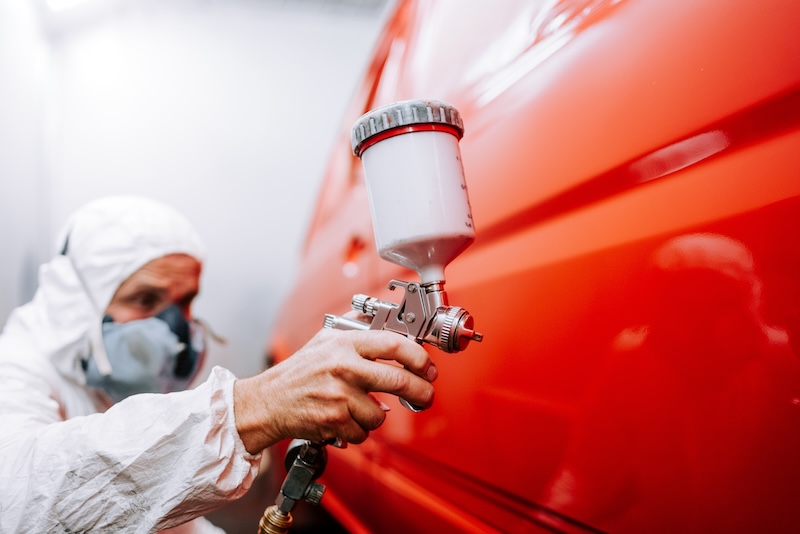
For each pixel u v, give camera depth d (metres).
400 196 0.50
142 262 0.99
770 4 0.40
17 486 0.61
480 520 0.73
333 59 5.24
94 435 0.61
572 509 0.54
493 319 0.68
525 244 0.63
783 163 0.37
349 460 1.30
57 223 4.54
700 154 0.43
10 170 3.46
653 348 0.45
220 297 4.85
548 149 0.61
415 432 0.90
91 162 4.70
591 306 0.52
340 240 1.48
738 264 0.39
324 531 1.70
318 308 1.64
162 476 0.59
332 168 2.06
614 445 0.49
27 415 0.80
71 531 0.60
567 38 0.63
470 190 0.77
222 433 0.59
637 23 0.53
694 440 0.42
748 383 0.38
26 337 0.99
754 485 0.38
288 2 5.24
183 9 5.00
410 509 0.93
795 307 0.36
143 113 4.84
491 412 0.68
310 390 0.56
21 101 3.74
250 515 2.47
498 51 0.79
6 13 3.52
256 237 4.96
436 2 1.13
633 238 0.48
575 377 0.53
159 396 0.63
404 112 0.49
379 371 0.53
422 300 0.54
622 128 0.51
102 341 0.98
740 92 0.41
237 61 5.09
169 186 4.86
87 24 4.73
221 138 4.99
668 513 0.44
